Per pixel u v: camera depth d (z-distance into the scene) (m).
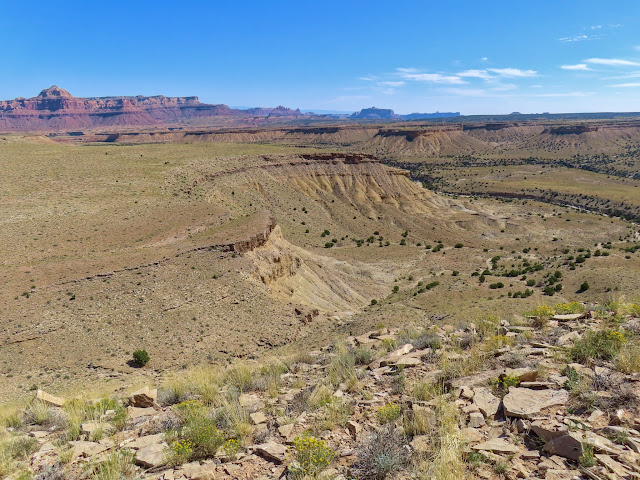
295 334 35.34
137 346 29.53
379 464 4.87
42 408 9.59
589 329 9.22
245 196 99.12
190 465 5.68
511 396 6.25
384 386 8.23
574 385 6.36
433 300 56.41
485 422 5.86
